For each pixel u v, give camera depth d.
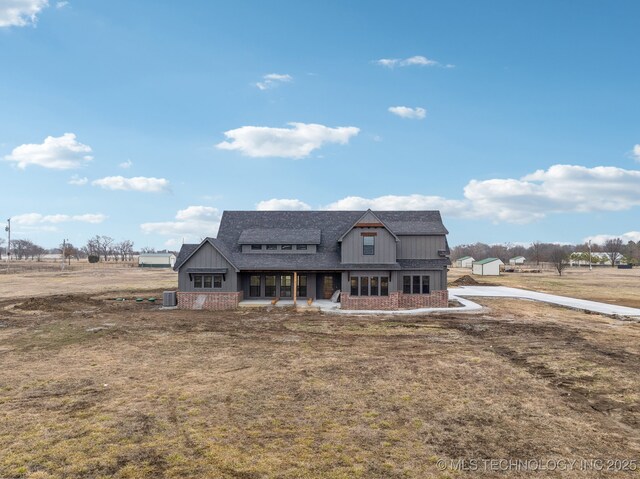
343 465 7.95
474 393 12.00
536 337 19.72
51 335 19.91
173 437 9.10
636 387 12.57
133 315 26.11
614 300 34.97
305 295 31.86
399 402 11.27
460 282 52.66
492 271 74.25
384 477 7.52
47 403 11.11
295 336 19.88
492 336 19.97
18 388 12.31
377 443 8.88
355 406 10.97
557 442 8.99
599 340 19.05
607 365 14.88
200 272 29.02
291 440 8.99
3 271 76.81
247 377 13.41
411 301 29.97
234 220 35.66
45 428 9.54
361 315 26.31
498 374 13.80
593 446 8.82
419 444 8.85
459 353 16.61
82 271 80.12
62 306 29.80
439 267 29.88
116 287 46.50
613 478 7.55
